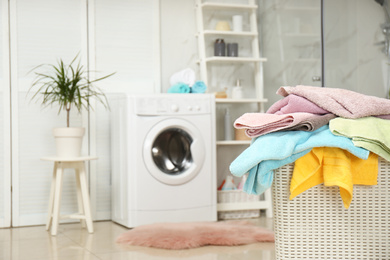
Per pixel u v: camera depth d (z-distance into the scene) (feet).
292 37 13.44
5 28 12.82
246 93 15.11
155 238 10.36
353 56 11.25
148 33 14.12
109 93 13.73
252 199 13.91
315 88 5.97
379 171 5.58
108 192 13.67
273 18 14.48
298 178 5.43
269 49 14.76
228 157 14.79
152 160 12.17
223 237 10.44
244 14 15.17
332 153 5.45
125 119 12.23
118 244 10.45
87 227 11.84
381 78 10.62
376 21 10.73
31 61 13.07
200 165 12.63
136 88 13.94
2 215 12.82
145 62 14.08
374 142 5.40
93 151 13.52
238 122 5.78
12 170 12.89
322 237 5.55
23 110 12.97
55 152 13.23
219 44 14.16
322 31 12.05
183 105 12.51
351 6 11.27
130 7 13.96
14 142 12.90
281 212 5.57
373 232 5.59
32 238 11.25
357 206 5.57
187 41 14.53
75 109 13.41
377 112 5.67
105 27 13.73
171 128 12.48
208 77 14.71
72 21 13.46
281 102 5.90
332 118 5.65
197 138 12.60
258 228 11.50
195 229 11.23
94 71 13.58
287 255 5.59
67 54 13.41
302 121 5.45
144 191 12.12
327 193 5.52
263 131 5.66
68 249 10.05
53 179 12.14
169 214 12.34
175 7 14.43
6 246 10.44
